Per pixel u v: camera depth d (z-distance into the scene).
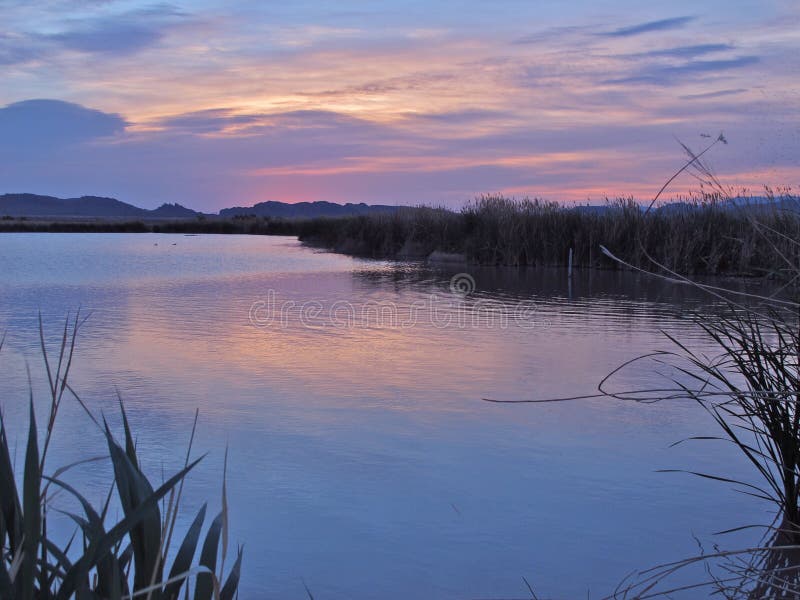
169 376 6.21
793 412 3.37
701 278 16.00
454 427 4.84
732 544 3.23
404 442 4.52
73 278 15.63
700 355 7.20
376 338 8.25
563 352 7.37
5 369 6.42
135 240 38.88
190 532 1.77
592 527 3.39
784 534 3.30
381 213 28.84
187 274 16.89
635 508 3.60
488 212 23.23
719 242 16.62
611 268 18.81
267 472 4.00
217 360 6.91
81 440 4.49
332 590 2.83
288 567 3.01
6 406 5.24
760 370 3.31
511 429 4.82
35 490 1.36
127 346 7.60
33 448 1.37
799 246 3.44
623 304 11.47
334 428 4.79
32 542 1.35
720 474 4.06
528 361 6.93
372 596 2.77
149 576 1.57
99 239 39.81
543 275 17.30
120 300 11.70
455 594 2.81
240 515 3.48
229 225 57.56
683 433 4.79
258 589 2.83
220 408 5.22
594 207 20.53
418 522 3.42
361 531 3.33
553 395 5.65
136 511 1.43
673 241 17.14
